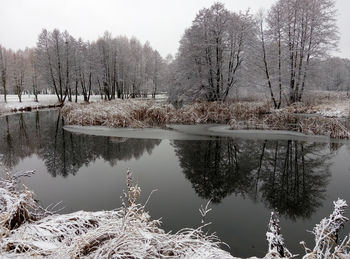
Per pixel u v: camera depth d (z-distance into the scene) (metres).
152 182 7.18
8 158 9.92
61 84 38.09
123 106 19.47
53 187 6.77
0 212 3.20
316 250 2.31
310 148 10.91
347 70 60.78
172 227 4.75
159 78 54.25
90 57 40.38
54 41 36.34
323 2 23.33
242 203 5.90
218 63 25.59
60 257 2.21
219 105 21.88
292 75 24.73
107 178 7.48
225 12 25.03
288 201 6.03
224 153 10.34
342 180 7.30
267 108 21.47
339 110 20.39
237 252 4.01
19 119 22.34
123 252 2.29
